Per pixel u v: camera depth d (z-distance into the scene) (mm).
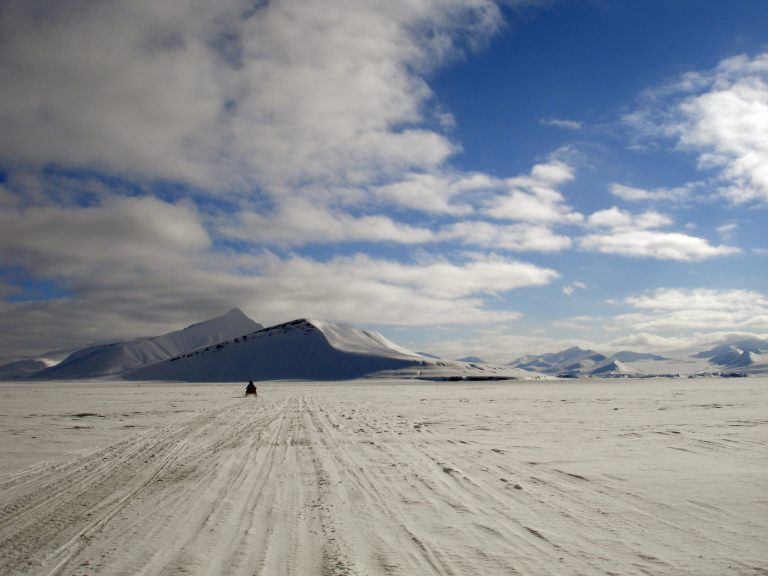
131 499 8867
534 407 29500
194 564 5738
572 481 9594
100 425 21516
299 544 6352
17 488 9875
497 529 6832
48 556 6117
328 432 18188
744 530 6617
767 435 15156
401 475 10422
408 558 5801
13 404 37906
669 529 6695
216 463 12258
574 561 5629
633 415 22625
